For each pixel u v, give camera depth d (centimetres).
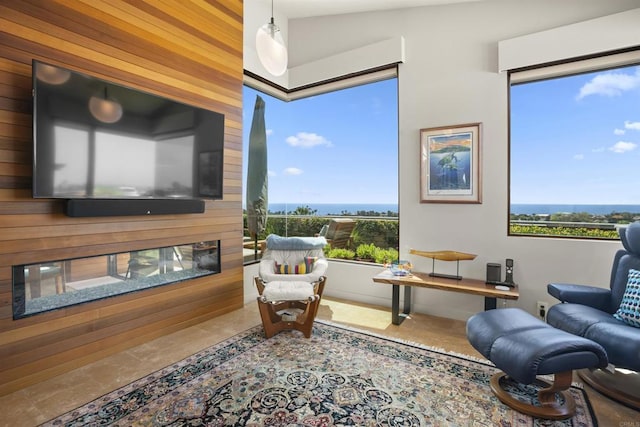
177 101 269
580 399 187
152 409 176
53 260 208
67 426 163
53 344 209
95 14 225
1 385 188
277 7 388
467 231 316
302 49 418
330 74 387
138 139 242
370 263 383
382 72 363
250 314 329
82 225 222
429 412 175
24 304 198
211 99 309
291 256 348
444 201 325
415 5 337
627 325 198
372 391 194
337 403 182
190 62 289
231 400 184
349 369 219
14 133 192
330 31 397
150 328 264
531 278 288
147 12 256
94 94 216
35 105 188
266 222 401
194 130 283
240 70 340
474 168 311
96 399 185
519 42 285
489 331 197
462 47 317
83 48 219
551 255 280
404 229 349
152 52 260
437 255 309
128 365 224
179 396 188
